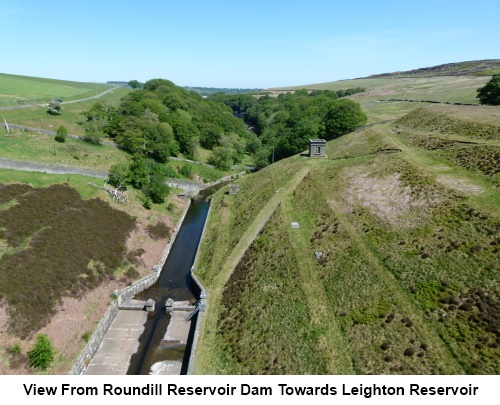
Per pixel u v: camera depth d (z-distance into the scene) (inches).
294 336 1617.9
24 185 2596.0
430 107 4146.2
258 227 2701.8
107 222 2694.4
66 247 2210.9
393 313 1557.6
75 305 1930.4
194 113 6535.4
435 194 2197.3
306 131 4884.4
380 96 7204.7
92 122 4414.4
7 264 1866.4
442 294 1560.0
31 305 1744.6
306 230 2420.0
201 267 2551.7
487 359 1259.8
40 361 1524.4
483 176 2255.2
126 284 2303.2
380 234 2075.5
